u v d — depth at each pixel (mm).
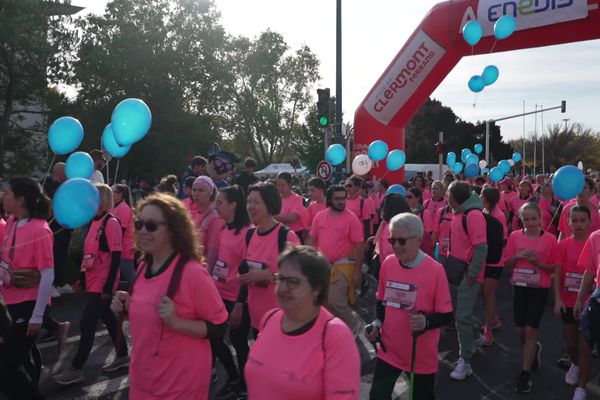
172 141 34375
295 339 2311
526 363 5305
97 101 33875
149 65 35094
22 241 4191
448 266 5625
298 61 56844
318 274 2309
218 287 4934
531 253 5344
